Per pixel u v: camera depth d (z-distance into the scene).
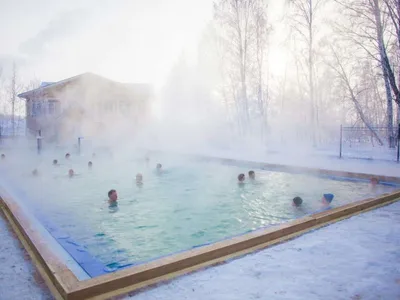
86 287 2.17
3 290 2.30
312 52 18.12
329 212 4.14
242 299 2.15
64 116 23.27
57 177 9.45
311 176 9.00
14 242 3.32
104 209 5.80
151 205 6.12
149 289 2.29
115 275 2.35
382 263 2.74
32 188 7.80
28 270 2.64
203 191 7.47
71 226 4.70
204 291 2.26
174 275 2.51
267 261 2.79
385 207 4.81
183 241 4.04
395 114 21.55
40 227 4.54
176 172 10.26
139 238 4.16
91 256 3.45
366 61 16.17
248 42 19.00
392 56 15.78
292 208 5.79
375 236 3.44
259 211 5.60
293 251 3.02
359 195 6.60
